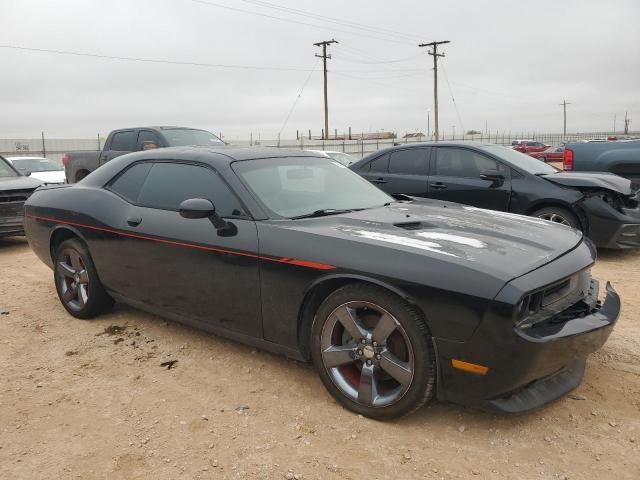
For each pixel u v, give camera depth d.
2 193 8.47
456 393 2.90
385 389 3.16
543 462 2.75
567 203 6.91
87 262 4.73
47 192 5.29
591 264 3.31
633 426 3.04
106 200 4.61
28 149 31.14
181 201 4.08
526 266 2.92
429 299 2.83
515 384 2.79
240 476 2.68
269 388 3.57
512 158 7.62
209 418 3.22
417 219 3.70
